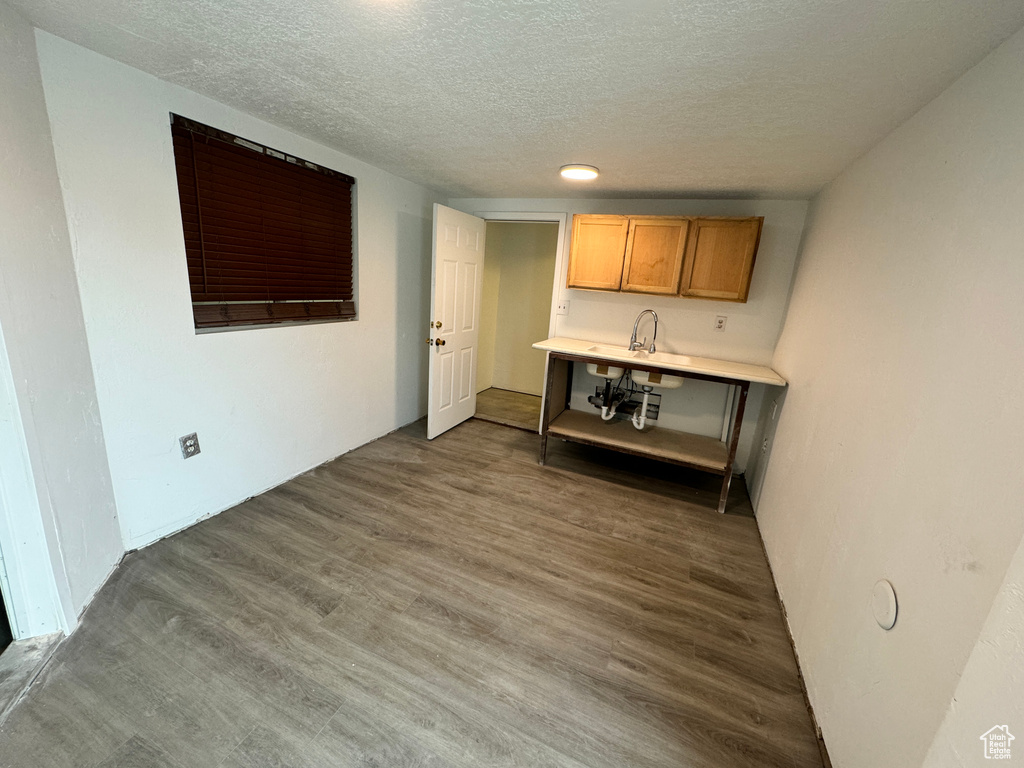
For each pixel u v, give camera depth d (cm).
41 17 130
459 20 117
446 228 319
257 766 113
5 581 136
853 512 138
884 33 108
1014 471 76
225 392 220
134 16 127
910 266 131
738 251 276
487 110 178
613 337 346
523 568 200
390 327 332
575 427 317
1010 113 97
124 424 179
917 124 142
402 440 341
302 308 259
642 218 291
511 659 151
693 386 329
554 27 117
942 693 83
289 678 138
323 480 268
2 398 125
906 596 102
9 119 126
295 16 121
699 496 284
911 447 112
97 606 160
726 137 187
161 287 185
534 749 122
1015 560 69
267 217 226
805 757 124
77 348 156
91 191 157
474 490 270
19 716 121
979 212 102
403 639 156
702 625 173
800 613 164
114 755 113
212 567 185
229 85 174
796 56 123
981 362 91
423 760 117
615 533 234
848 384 160
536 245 486
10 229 126
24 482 132
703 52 124
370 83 161
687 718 134
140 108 168
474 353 395
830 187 232
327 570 189
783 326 289
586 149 218
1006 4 93
